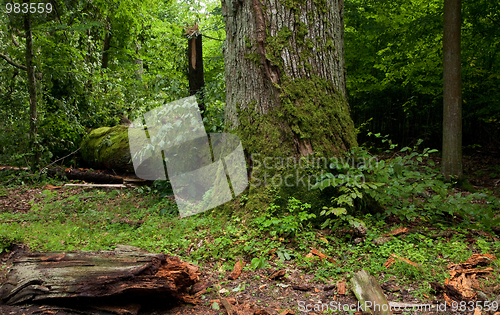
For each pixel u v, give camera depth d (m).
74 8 9.76
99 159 8.35
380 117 13.53
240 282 3.05
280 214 4.09
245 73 4.62
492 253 3.44
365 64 11.60
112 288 2.56
